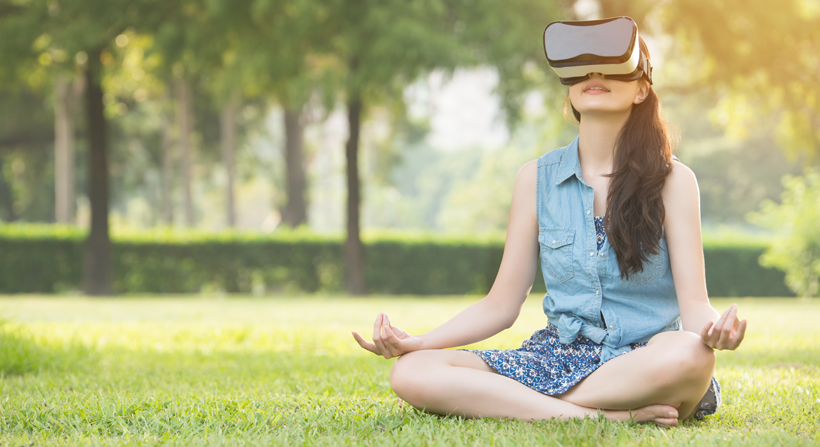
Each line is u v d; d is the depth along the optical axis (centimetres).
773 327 642
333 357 420
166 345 513
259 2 1208
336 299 1348
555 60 205
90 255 1447
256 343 529
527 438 172
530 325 702
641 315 205
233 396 259
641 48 206
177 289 1569
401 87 1370
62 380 315
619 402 193
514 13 1254
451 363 208
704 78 1528
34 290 1533
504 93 1300
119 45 1479
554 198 216
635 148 205
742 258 1591
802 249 1293
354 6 1266
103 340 524
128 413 220
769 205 1355
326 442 178
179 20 1320
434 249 1584
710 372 187
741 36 1432
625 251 201
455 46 1198
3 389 283
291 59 1324
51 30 1352
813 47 1450
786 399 243
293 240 1585
